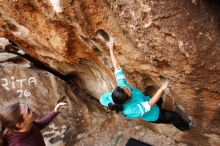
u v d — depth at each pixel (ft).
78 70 17.62
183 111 14.38
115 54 13.58
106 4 11.91
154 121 14.14
